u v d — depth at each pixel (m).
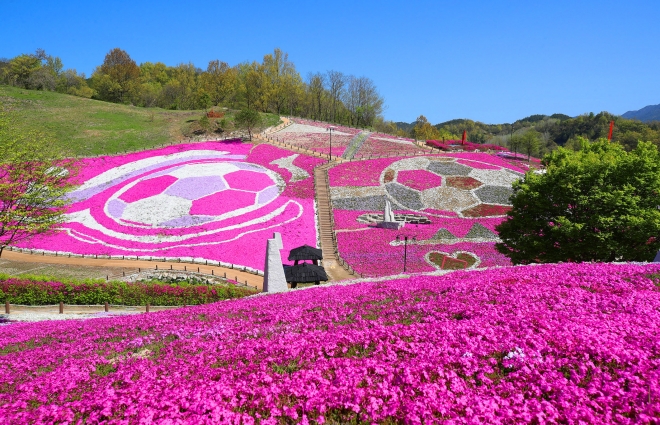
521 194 36.88
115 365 11.46
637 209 30.97
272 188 67.50
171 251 49.47
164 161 75.25
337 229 56.66
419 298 14.85
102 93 133.62
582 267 17.45
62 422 7.77
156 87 154.88
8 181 26.08
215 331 13.75
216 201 60.94
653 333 9.16
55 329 18.50
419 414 6.83
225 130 102.06
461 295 13.98
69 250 49.25
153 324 16.92
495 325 10.45
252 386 8.20
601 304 11.70
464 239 54.06
